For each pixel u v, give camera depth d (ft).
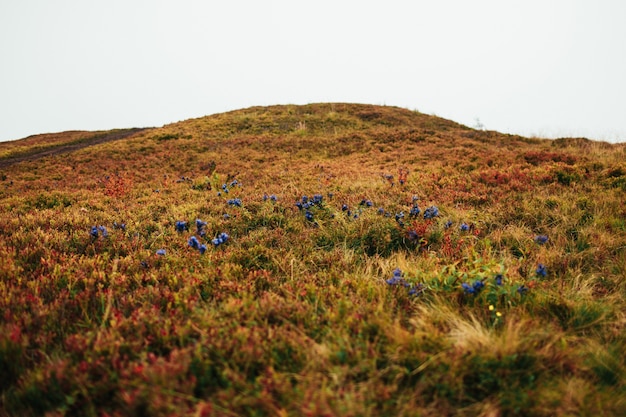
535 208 22.56
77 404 7.91
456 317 11.01
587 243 17.31
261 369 8.96
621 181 26.37
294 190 31.96
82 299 12.25
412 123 93.45
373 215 21.57
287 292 12.80
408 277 13.99
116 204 30.37
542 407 8.00
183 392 7.84
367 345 9.25
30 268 14.94
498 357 9.12
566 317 11.57
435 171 37.17
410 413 7.52
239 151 62.49
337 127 87.71
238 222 22.75
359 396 7.78
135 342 9.48
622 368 9.22
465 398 8.26
